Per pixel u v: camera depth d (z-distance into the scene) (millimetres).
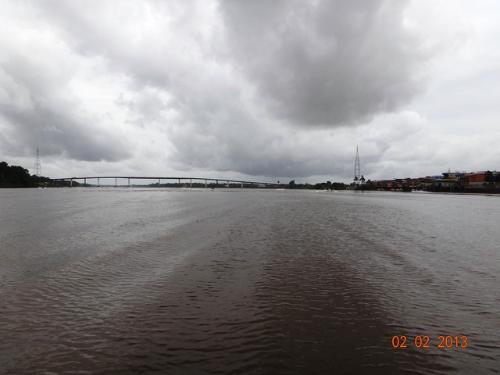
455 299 11156
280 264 15891
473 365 7289
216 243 21562
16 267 15281
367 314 9867
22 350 7797
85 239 23109
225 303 10734
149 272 14453
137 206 59281
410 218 39219
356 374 6914
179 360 7371
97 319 9477
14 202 70438
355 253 18484
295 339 8320
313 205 66250
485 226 31406
